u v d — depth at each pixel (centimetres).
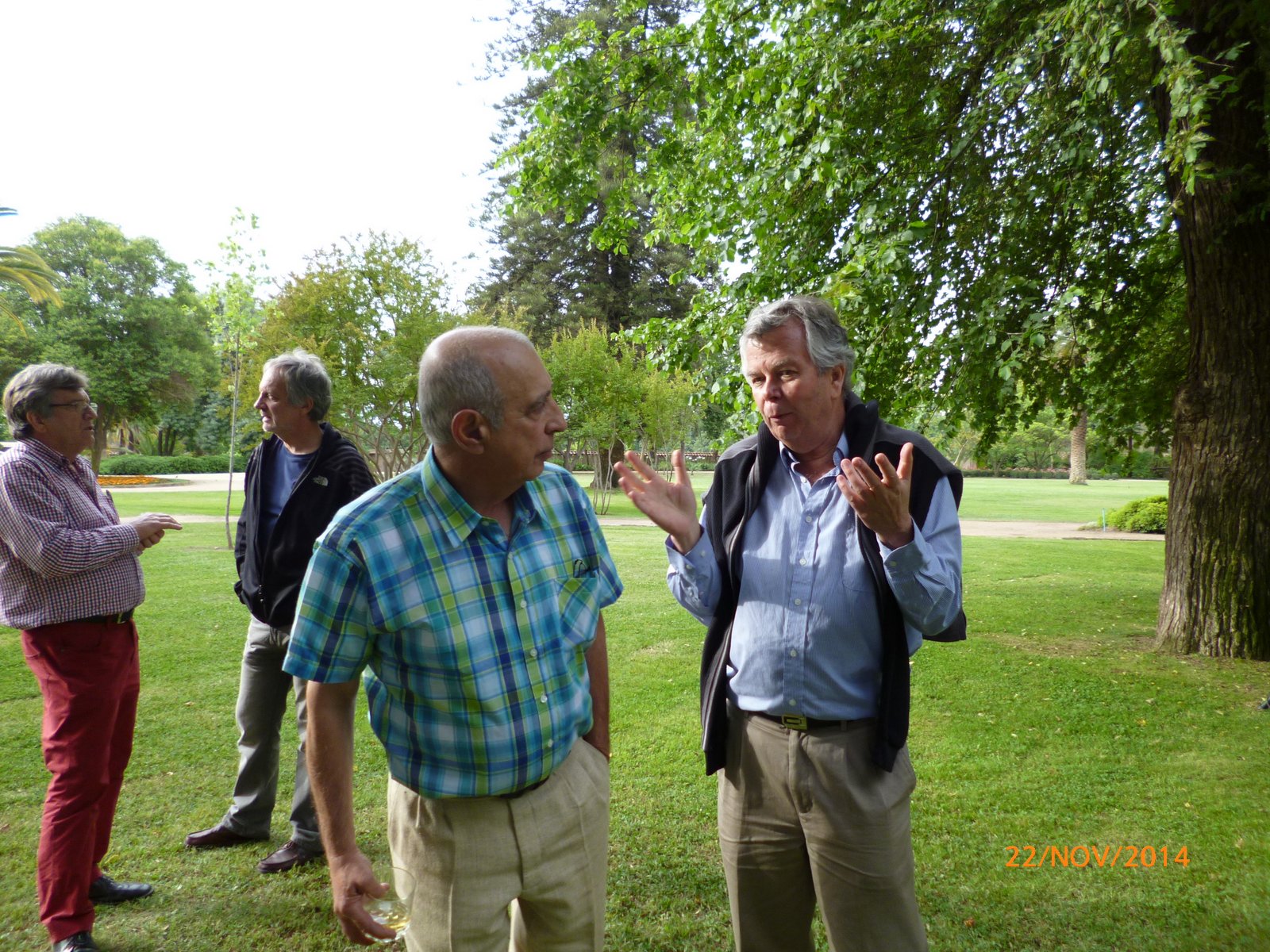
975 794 382
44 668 257
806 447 193
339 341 1538
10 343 4069
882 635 182
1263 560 608
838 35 596
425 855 163
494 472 155
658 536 1595
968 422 725
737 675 198
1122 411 841
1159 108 574
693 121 766
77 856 254
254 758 329
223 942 266
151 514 274
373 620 153
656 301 2841
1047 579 1044
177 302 4662
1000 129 628
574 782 174
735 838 201
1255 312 592
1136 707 509
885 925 183
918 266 615
